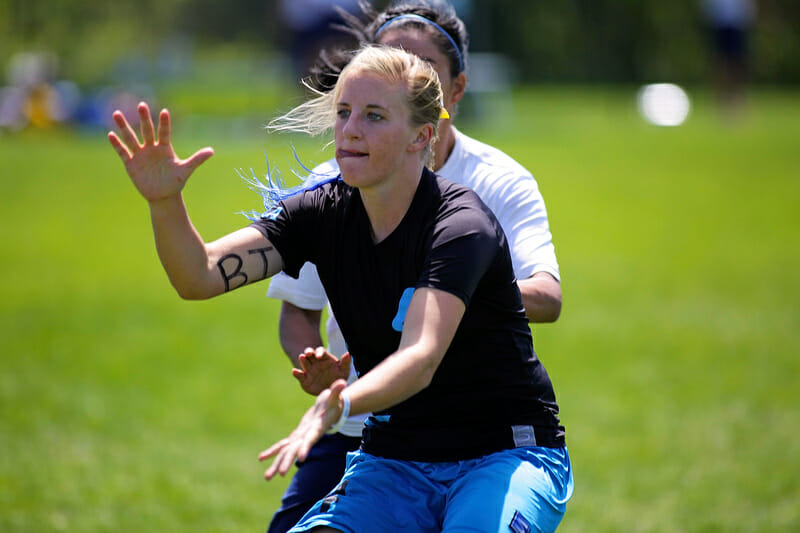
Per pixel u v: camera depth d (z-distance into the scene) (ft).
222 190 165.68
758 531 57.62
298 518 41.16
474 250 31.78
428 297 31.17
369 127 32.68
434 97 33.40
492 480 32.76
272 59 453.58
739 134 264.31
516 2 498.69
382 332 34.06
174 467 67.87
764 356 92.79
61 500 61.46
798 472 66.33
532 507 32.60
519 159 212.02
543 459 34.14
